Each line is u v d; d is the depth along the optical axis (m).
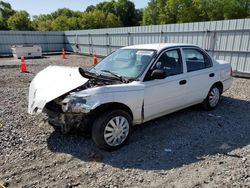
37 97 3.80
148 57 4.45
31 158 3.69
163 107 4.52
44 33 27.80
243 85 9.09
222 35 11.76
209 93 5.61
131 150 3.89
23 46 22.61
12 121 5.18
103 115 3.71
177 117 5.33
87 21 64.06
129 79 4.18
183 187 2.99
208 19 50.16
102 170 3.37
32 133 4.54
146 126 4.84
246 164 3.47
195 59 5.25
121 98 3.82
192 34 13.18
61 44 29.22
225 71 5.91
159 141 4.20
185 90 4.86
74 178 3.20
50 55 25.56
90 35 23.69
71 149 3.94
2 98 7.27
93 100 3.55
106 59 5.09
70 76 4.06
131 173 3.29
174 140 4.24
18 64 17.06
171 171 3.33
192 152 3.84
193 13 52.16
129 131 4.04
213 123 5.01
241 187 2.97
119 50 5.18
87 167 3.44
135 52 4.77
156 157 3.69
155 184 3.05
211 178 3.15
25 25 51.03
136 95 3.99
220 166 3.43
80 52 26.31
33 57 23.02
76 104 3.53
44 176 3.24
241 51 11.10
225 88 6.04
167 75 4.55
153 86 4.23
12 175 3.27
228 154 3.77
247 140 4.26
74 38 26.92
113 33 20.17
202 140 4.25
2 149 3.95
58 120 3.81
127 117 3.96
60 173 3.31
